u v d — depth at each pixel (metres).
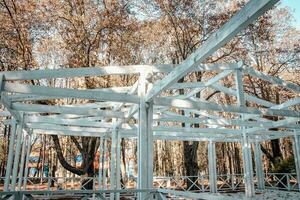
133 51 12.17
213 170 10.89
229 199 2.76
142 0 11.53
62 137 18.45
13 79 4.07
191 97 6.91
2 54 9.55
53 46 11.06
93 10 10.86
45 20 9.98
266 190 10.99
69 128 7.88
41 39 10.44
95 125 7.18
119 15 10.68
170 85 4.05
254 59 13.44
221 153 21.08
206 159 20.78
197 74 12.15
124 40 11.41
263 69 13.34
